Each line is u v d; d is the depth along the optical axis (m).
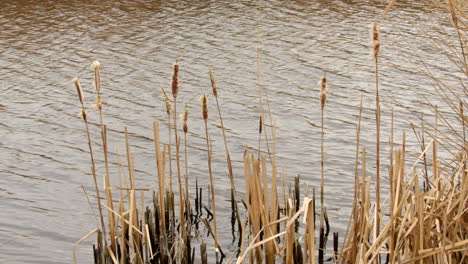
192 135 15.98
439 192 7.95
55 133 16.19
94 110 17.64
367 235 8.02
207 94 18.83
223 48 22.98
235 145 15.35
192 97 18.58
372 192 12.45
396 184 7.71
